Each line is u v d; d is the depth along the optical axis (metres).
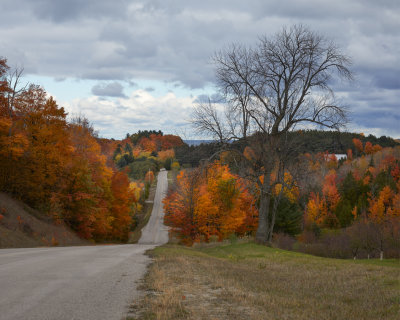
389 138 162.75
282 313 7.28
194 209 38.72
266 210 27.75
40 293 7.51
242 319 6.35
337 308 8.23
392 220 53.72
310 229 71.06
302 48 26.22
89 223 44.50
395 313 7.72
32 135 39.66
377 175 104.81
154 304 6.90
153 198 121.31
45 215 39.72
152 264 13.20
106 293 7.78
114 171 61.66
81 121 55.78
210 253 24.17
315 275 13.85
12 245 27.00
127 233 65.12
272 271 15.18
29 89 39.69
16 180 38.78
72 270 10.98
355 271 14.51
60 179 42.00
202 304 7.32
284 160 27.00
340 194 96.19
